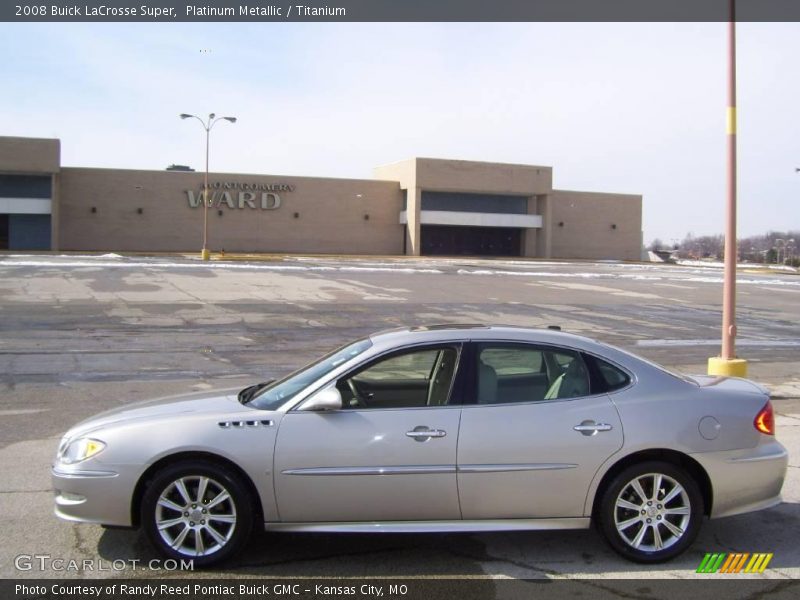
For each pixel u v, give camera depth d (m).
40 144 58.78
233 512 4.85
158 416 5.09
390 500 4.86
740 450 5.10
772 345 18.03
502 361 5.18
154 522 4.83
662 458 5.08
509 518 4.94
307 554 5.13
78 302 22.30
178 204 65.12
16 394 10.54
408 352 5.17
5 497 6.21
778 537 5.55
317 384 5.08
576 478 4.92
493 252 77.31
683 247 136.75
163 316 20.02
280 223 68.75
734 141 10.52
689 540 5.02
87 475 4.86
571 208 79.12
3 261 38.03
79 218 62.19
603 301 28.19
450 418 4.94
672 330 20.45
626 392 5.13
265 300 24.38
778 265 82.75
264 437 4.86
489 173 72.75
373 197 72.00
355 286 30.33
